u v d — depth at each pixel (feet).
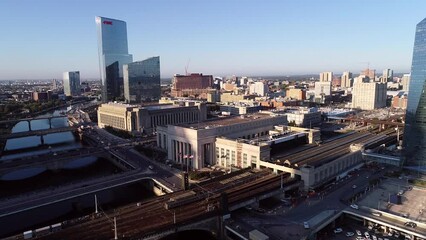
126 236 408.05
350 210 513.04
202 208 495.00
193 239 492.13
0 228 542.98
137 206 510.17
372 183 643.04
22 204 549.54
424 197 576.61
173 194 556.51
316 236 453.58
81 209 616.39
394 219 480.23
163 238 477.36
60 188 629.92
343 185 639.35
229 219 488.44
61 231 427.33
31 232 415.23
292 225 466.29
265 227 460.96
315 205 539.29
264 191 547.90
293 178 618.44
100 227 436.76
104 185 644.69
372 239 444.14
